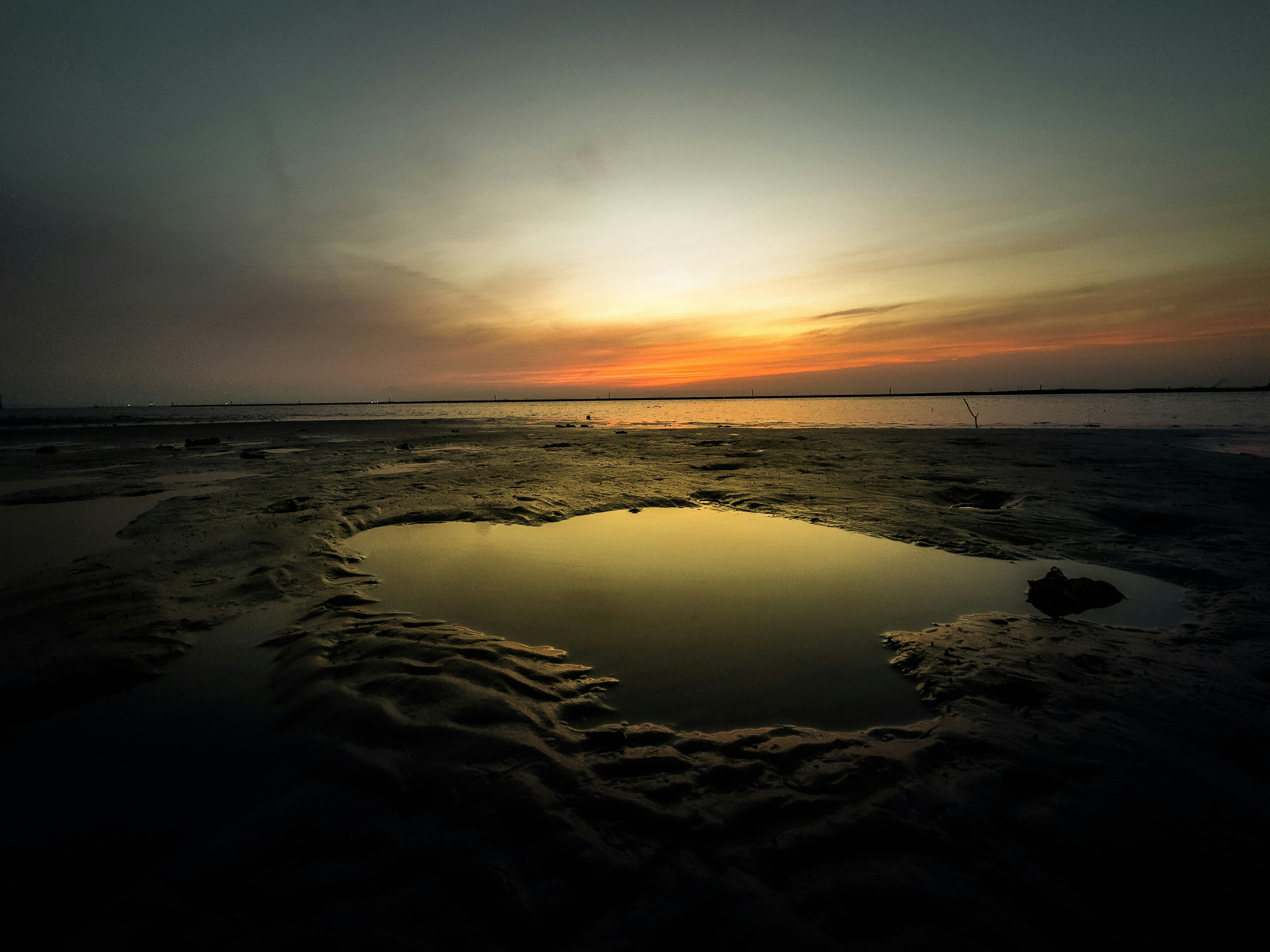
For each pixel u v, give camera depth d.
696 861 2.07
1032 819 2.25
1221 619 4.46
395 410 122.19
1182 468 12.71
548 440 24.25
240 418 57.94
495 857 2.08
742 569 5.97
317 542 6.79
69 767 2.65
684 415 58.69
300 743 2.82
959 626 4.43
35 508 9.26
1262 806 2.31
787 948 1.72
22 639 4.03
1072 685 3.42
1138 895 1.90
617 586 5.45
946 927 1.79
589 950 1.73
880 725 3.08
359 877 1.99
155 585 5.20
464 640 4.05
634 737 2.92
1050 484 10.57
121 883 1.97
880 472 12.71
